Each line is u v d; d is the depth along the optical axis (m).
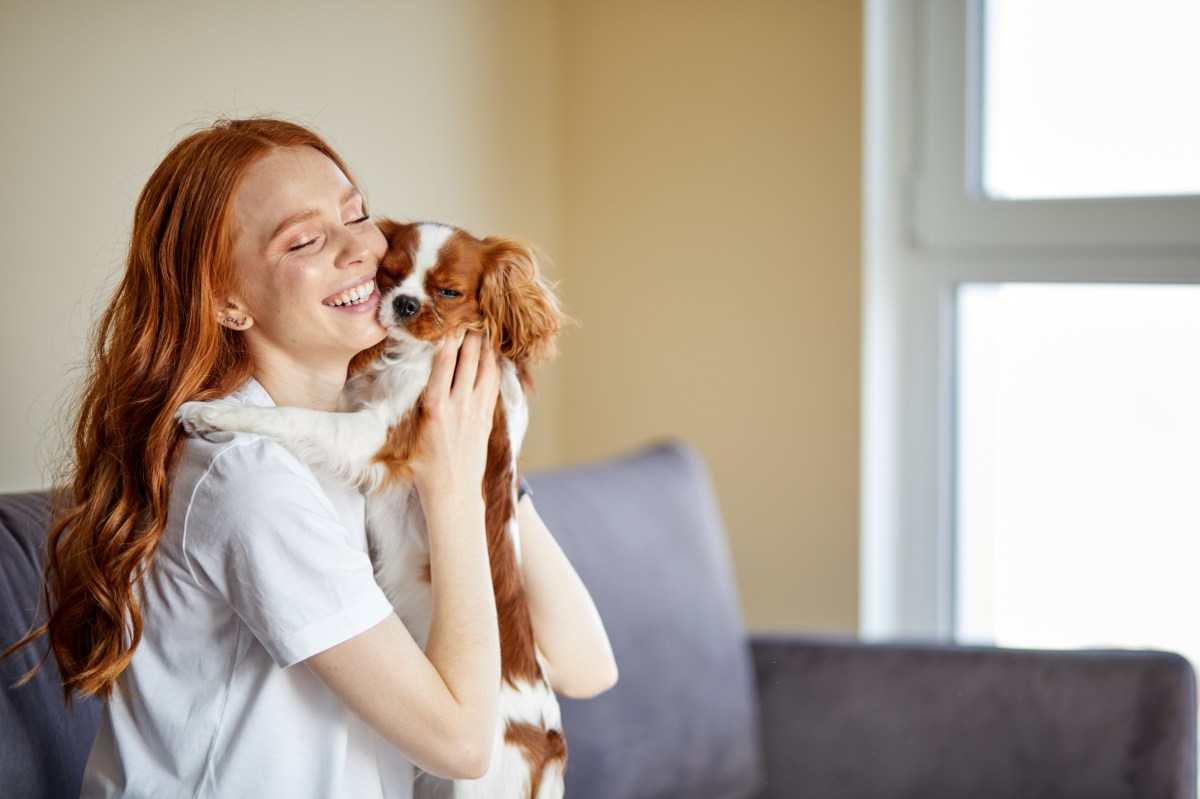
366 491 1.38
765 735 2.47
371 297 1.39
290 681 1.28
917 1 2.92
